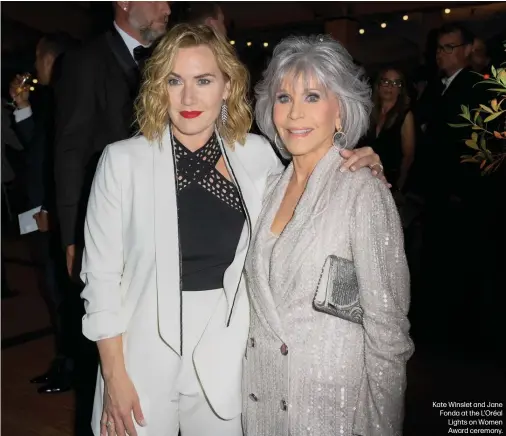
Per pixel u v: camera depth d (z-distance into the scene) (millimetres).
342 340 1637
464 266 4262
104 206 1744
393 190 4551
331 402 1642
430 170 4258
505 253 4020
